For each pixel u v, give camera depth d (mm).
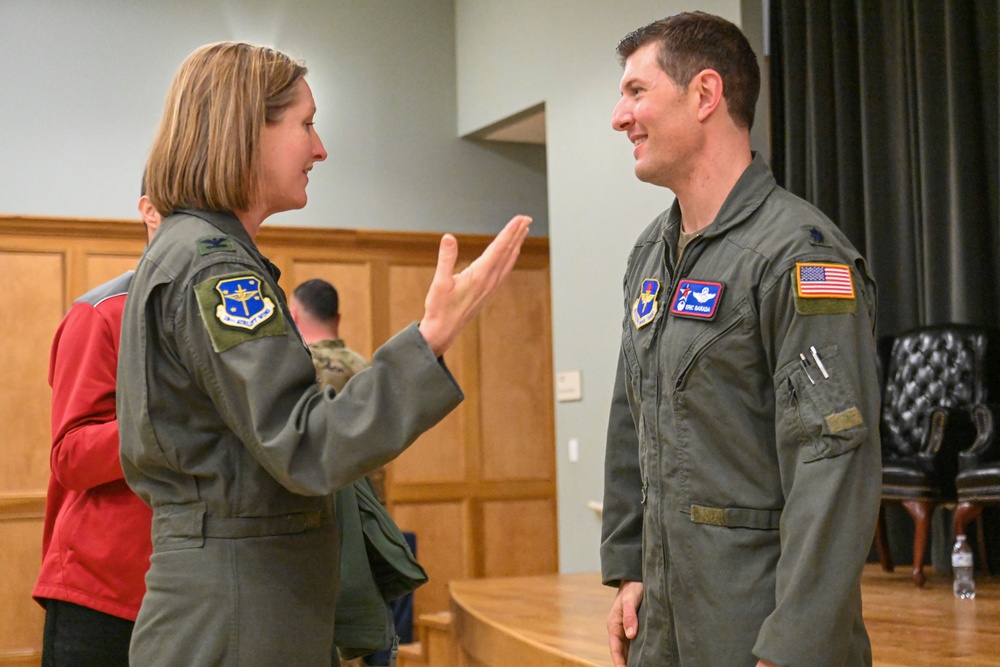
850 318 1393
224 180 1443
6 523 6082
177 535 1404
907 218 5379
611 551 1762
